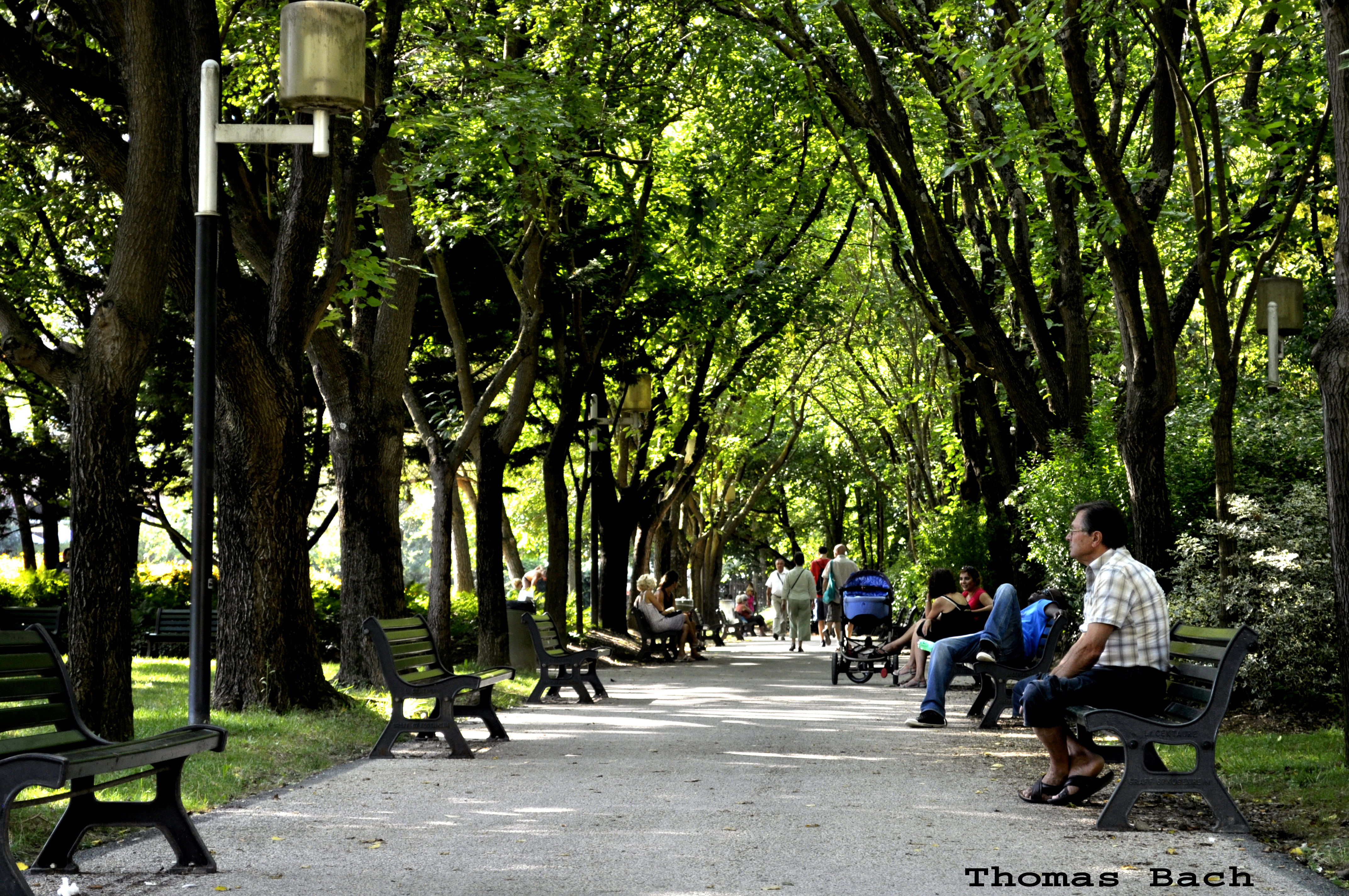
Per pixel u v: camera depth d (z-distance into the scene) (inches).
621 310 1280.8
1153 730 376.2
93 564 484.1
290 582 691.4
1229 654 376.2
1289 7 624.7
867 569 1091.9
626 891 295.6
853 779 484.1
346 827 378.9
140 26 509.0
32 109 760.3
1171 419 842.2
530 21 946.7
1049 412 944.3
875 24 970.1
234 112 829.2
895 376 1948.8
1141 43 848.3
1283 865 325.1
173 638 1304.1
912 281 1117.1
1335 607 503.2
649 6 1064.8
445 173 797.2
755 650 1726.1
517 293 1021.8
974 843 353.1
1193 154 645.3
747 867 321.7
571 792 448.8
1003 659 687.1
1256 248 764.0
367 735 618.2
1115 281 712.4
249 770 482.0
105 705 479.8
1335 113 468.4
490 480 1123.9
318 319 687.7
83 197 890.1
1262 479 763.4
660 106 1080.8
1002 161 753.6
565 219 1160.8
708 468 2341.3
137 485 1391.5
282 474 684.1
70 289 1217.4
